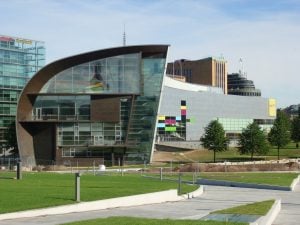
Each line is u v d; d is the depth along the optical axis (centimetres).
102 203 2689
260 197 3688
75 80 8988
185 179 5384
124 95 9081
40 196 2800
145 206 2905
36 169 7456
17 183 3750
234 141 15112
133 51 8994
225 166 7088
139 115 9119
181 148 12719
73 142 9119
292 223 2198
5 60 10994
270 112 16600
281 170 6888
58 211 2406
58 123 9106
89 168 8088
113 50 8888
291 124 13412
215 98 14575
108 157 9181
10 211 2244
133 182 4384
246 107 15788
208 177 5544
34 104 9081
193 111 13638
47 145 9144
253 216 2077
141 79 9088
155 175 6019
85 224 1847
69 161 9081
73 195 2888
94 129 9144
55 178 4675
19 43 11406
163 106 12719
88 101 9112
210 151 11856
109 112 9081
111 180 4678
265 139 9912
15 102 11012
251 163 8300
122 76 9031
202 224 1822
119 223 1855
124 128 9150
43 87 8950
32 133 9181
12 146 10119
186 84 14388
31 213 2280
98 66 9006
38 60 11788
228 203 3178
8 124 10750
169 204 3069
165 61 9081
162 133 12756
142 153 9125
